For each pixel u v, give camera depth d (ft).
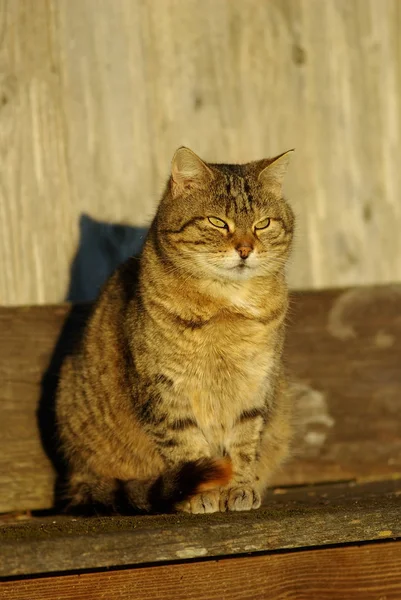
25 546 18.19
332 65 31.40
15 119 28.25
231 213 25.05
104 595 19.22
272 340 24.73
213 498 22.89
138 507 23.67
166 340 23.89
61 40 28.58
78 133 28.99
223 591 19.75
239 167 26.55
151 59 29.58
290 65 30.99
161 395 24.04
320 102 31.37
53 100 28.60
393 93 32.07
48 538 18.54
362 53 31.65
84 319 28.53
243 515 20.65
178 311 24.04
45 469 27.68
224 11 30.19
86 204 29.22
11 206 28.35
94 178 29.25
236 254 24.39
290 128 31.14
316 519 19.95
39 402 27.84
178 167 25.14
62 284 29.04
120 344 25.43
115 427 25.63
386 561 20.57
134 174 29.66
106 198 29.40
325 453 29.94
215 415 24.85
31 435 27.63
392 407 30.60
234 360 24.27
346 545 20.45
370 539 20.31
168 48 29.73
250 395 24.73
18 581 18.84
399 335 30.96
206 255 24.47
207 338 23.95
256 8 30.50
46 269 28.86
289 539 19.77
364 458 30.22
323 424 30.01
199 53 30.07
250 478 24.88
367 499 23.71
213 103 30.37
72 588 19.08
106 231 29.45
